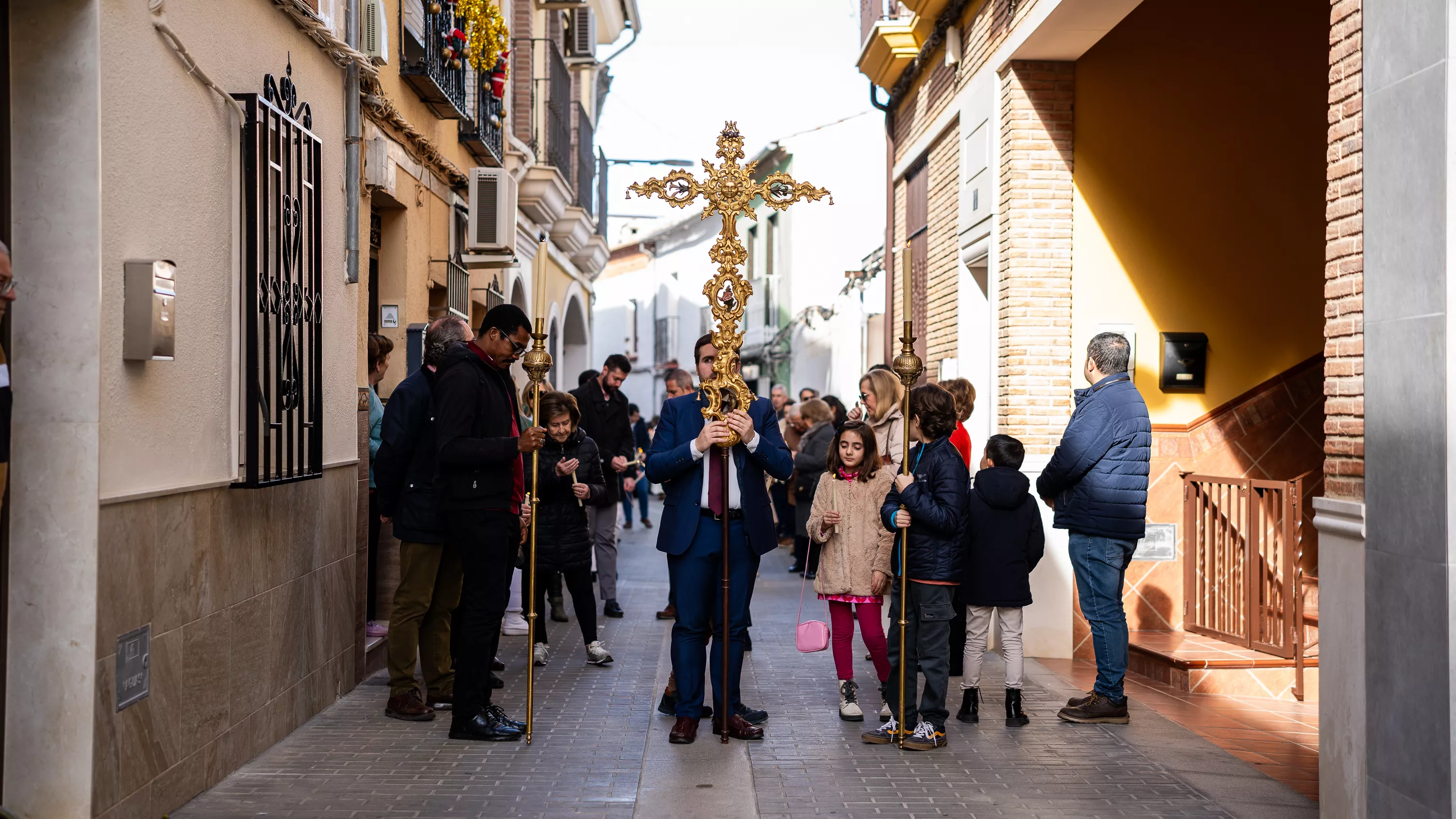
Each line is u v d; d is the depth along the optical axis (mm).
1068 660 8516
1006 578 6242
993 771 5406
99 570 4004
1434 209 3928
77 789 3992
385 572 7945
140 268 4160
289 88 5734
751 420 5789
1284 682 7574
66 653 3984
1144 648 8055
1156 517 8797
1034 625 8531
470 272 11734
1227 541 8438
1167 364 8664
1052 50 8320
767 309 29578
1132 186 8633
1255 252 8734
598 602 10781
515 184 10578
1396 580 4133
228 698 5098
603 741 5855
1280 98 8703
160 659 4461
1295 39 8695
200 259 4797
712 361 6004
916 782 5219
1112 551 6387
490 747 5707
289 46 5965
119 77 4156
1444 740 3850
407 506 6188
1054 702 6945
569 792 4996
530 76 14156
